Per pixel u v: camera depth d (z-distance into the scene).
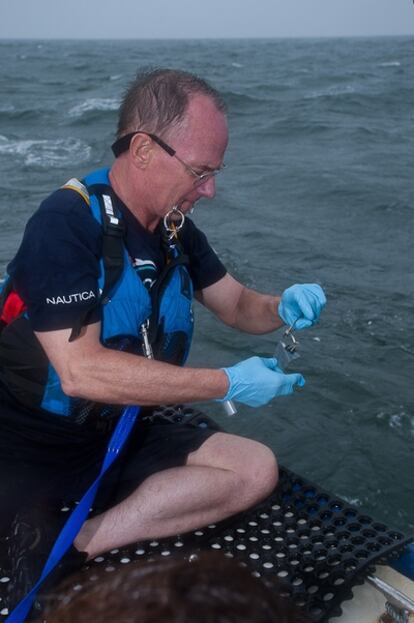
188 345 2.69
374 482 4.95
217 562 0.87
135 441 2.73
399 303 7.92
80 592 0.88
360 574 2.34
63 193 2.37
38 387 2.43
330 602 2.25
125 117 2.41
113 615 0.80
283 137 21.17
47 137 21.14
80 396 2.33
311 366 6.38
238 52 107.38
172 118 2.32
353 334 7.10
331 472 5.04
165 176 2.37
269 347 6.72
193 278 2.91
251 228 10.98
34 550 2.31
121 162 2.43
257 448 2.61
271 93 33.91
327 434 5.44
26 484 2.52
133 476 2.62
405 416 5.69
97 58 85.56
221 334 6.93
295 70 55.94
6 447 2.52
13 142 20.05
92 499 2.32
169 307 2.52
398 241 10.49
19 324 2.38
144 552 2.46
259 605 0.82
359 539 2.48
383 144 20.02
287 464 5.10
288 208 12.43
